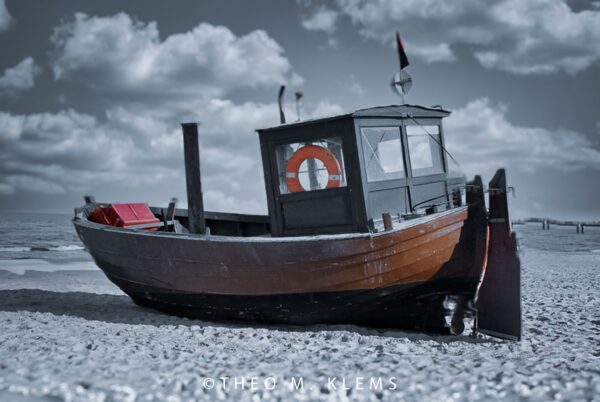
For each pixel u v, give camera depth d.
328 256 7.25
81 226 9.57
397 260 7.23
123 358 5.61
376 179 7.55
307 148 7.69
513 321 7.17
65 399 4.18
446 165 9.04
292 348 6.39
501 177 7.38
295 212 7.85
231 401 4.29
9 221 77.44
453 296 7.75
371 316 7.89
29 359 5.45
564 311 9.53
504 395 4.41
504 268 7.32
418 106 8.36
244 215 11.51
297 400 4.33
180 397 4.34
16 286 14.67
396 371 5.14
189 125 8.72
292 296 7.75
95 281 17.48
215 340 6.93
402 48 8.52
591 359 5.83
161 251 8.35
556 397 4.32
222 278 8.01
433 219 7.22
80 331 7.30
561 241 43.94
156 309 9.53
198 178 8.73
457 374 5.03
